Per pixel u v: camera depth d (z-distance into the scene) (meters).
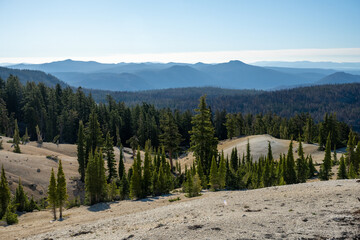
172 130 70.62
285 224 18.34
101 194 47.81
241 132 145.38
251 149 91.38
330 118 96.88
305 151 89.88
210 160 56.62
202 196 39.38
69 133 118.44
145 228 21.94
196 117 57.50
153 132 123.19
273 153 88.25
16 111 138.00
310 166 63.91
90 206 45.25
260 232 17.22
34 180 58.06
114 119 129.62
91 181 46.75
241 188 48.84
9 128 114.19
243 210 23.89
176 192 49.47
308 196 25.64
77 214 39.69
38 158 69.19
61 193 38.47
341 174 52.69
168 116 70.88
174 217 24.89
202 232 18.31
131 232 21.28
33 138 119.31
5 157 63.06
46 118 122.75
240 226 18.75
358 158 59.31
